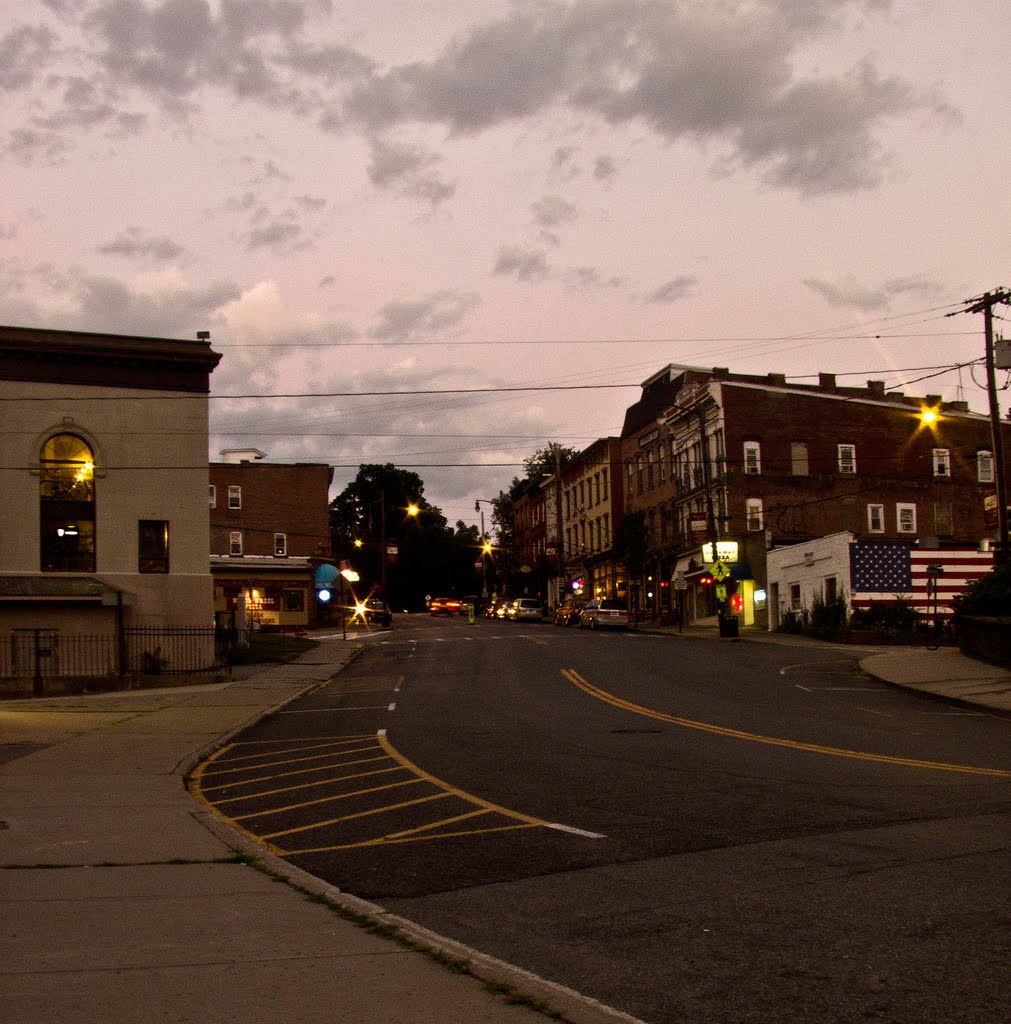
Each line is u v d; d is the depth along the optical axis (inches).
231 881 338.6
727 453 2324.1
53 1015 210.8
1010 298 1336.1
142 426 1366.9
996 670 1132.5
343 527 4958.2
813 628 1860.2
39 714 946.1
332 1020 210.1
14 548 1311.5
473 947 270.1
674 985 236.7
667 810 446.9
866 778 521.0
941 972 239.8
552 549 3688.5
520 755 628.4
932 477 2426.2
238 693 1142.3
